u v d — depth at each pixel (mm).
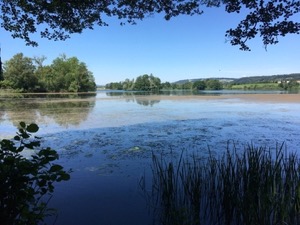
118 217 4074
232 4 4477
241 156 6969
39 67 68312
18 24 5633
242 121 13820
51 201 4609
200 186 4363
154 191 4973
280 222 3516
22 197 2254
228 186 4016
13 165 2236
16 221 2340
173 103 27656
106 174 5902
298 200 3662
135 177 5699
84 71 70625
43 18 5641
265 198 3580
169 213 3975
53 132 10984
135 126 12375
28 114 17547
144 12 5773
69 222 3945
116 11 5785
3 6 5445
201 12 5707
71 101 31984
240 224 3791
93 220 4012
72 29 5906
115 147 8336
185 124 12898
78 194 4879
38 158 2406
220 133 10492
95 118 15320
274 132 10664
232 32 4652
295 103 26062
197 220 3658
